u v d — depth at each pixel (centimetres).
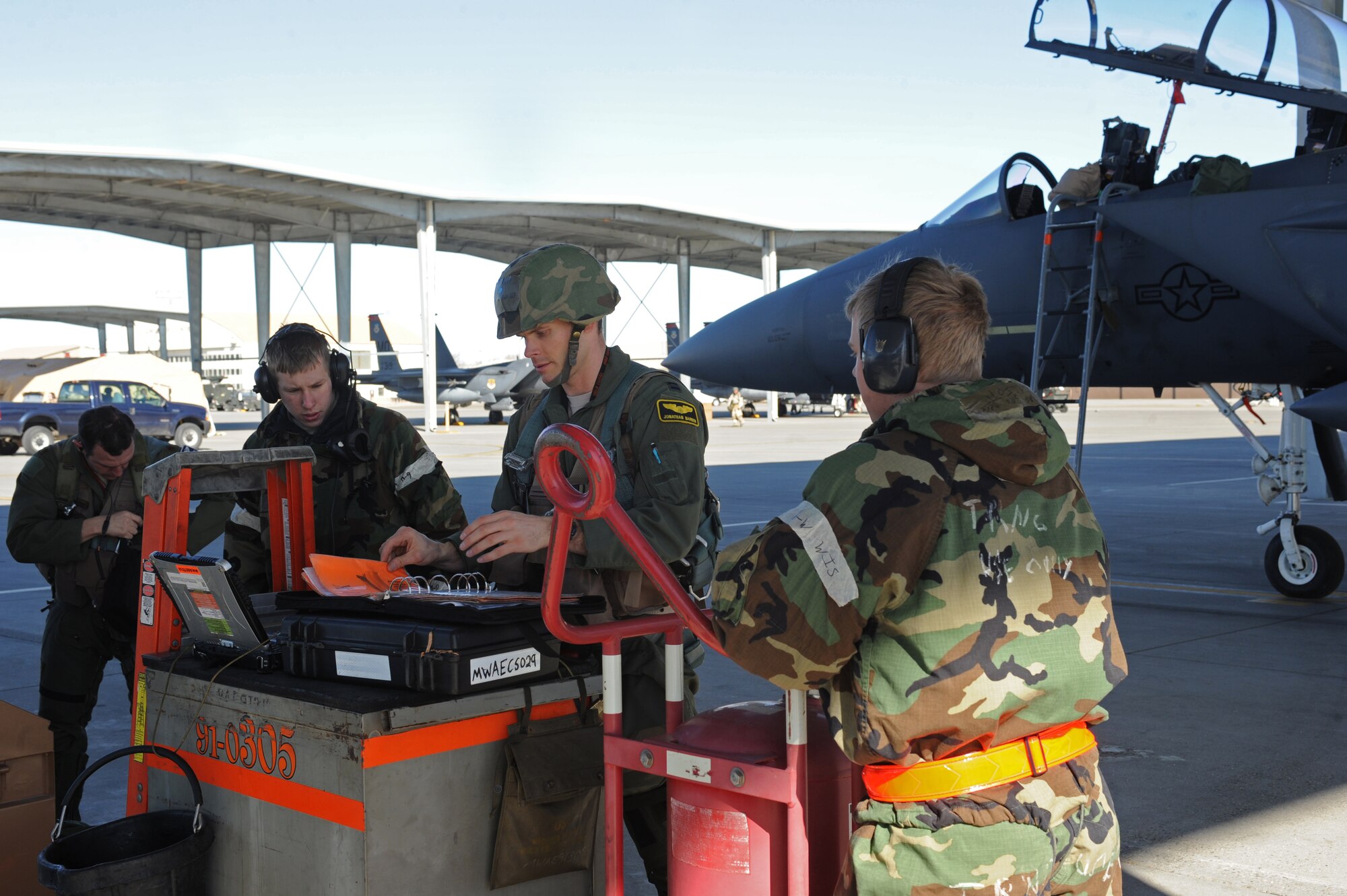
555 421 233
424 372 3428
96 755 421
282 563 260
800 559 138
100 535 311
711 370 905
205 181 2930
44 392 2834
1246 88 609
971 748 140
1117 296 671
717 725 164
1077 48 643
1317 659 546
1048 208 677
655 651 218
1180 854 311
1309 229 566
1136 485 1558
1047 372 732
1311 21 599
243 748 201
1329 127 645
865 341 152
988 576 136
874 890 141
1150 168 671
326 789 184
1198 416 4353
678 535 207
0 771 241
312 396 281
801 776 149
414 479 290
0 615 709
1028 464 138
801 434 3120
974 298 152
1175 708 461
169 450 342
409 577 230
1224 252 593
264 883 198
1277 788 362
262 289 3878
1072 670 139
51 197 3341
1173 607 691
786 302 848
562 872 203
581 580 222
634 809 226
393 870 181
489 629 189
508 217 3572
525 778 190
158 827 210
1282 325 628
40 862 191
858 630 137
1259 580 795
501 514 208
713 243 4128
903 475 138
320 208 3516
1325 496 1319
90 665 326
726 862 157
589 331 223
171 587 222
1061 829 140
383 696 182
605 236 3994
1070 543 144
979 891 136
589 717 209
